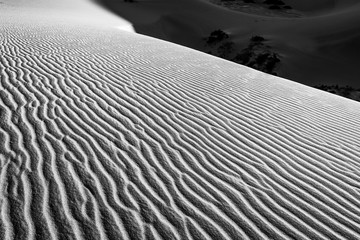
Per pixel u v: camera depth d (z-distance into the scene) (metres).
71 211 3.45
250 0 48.19
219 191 3.99
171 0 44.97
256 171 4.49
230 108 6.80
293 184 4.26
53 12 28.14
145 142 5.01
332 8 45.09
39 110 5.65
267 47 25.72
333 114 7.12
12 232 3.11
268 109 6.98
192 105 6.75
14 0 31.72
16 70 7.61
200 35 31.73
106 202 3.63
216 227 3.40
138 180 4.07
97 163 4.33
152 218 3.45
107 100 6.47
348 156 5.16
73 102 6.16
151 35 30.08
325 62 23.56
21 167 4.07
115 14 34.97
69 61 8.98
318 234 3.41
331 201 3.96
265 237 3.31
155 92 7.28
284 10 44.00
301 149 5.26
